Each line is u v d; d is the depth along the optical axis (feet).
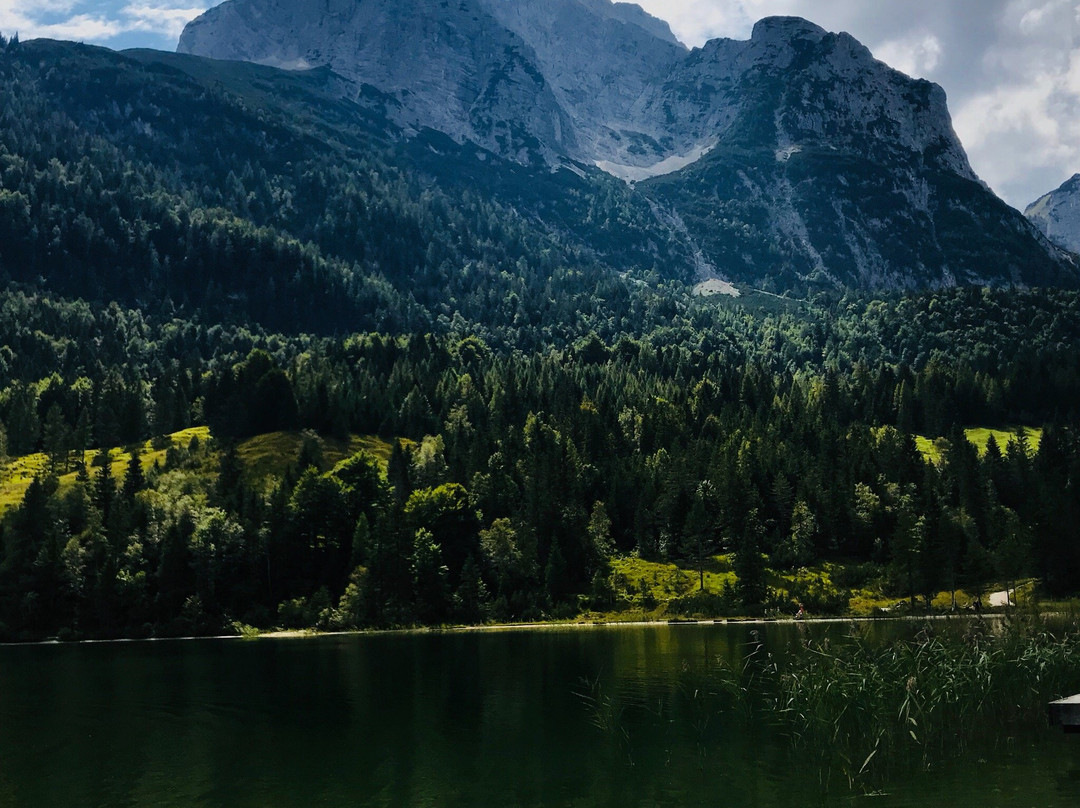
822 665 210.79
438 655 371.97
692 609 520.01
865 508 625.82
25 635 493.77
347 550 565.12
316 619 516.73
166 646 448.24
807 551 599.98
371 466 606.55
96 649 441.68
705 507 637.71
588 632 456.04
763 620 493.77
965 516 606.55
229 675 327.88
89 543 525.34
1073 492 583.99
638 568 596.70
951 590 530.27
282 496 564.71
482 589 530.27
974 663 206.80
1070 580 501.56
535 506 595.47
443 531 564.30
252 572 538.88
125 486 615.98
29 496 543.80
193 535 532.73
